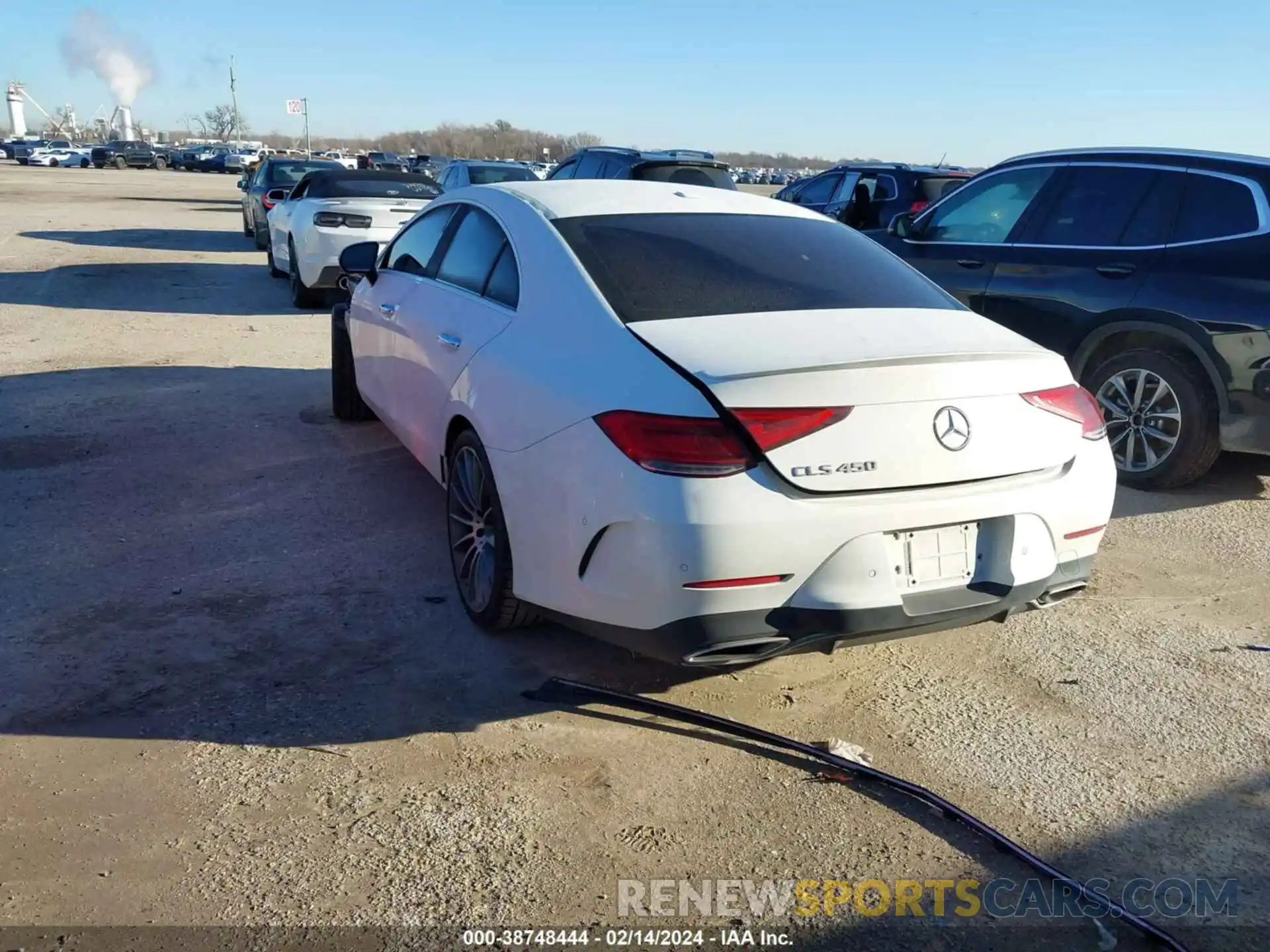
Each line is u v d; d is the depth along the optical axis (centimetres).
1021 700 360
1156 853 280
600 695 352
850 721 345
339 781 303
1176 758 325
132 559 454
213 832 279
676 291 352
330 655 375
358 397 670
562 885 264
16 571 436
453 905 256
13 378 784
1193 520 550
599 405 310
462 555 405
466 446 395
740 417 289
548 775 309
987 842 284
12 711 332
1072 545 338
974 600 315
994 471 315
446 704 346
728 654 305
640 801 298
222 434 647
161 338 964
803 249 402
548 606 338
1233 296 545
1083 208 623
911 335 335
